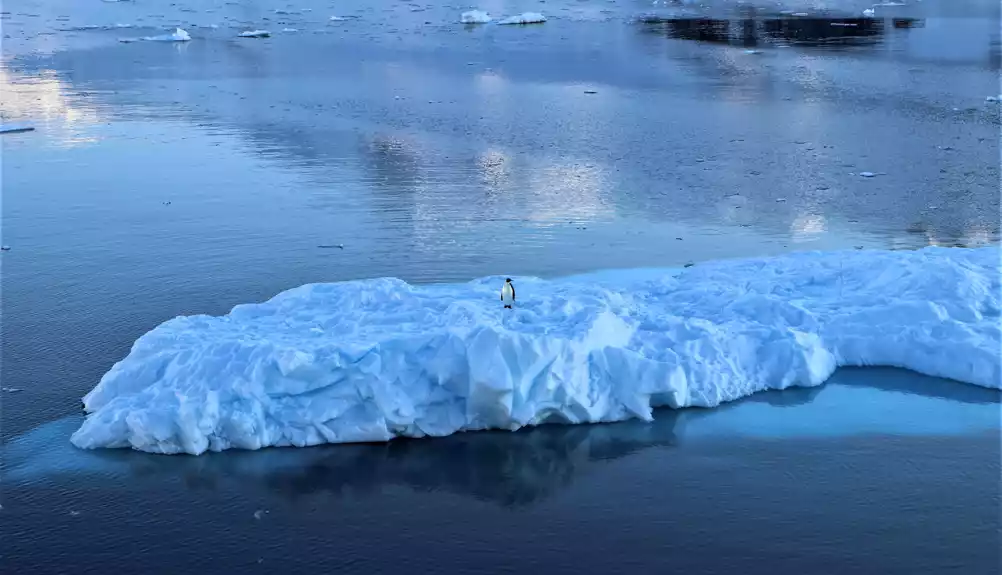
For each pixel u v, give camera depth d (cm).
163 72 3216
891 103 2556
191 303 1334
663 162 2061
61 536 834
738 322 1155
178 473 922
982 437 978
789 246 1542
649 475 922
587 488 903
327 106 2661
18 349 1191
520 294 1191
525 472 927
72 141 2305
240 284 1402
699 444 973
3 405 1045
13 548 816
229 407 958
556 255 1502
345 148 2211
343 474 924
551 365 981
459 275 1415
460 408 990
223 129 2411
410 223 1675
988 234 1588
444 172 2003
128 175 2016
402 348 996
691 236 1597
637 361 1019
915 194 1814
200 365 987
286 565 798
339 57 3506
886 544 816
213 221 1705
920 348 1120
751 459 945
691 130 2327
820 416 1023
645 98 2689
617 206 1769
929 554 803
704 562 796
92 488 900
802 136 2252
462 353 984
